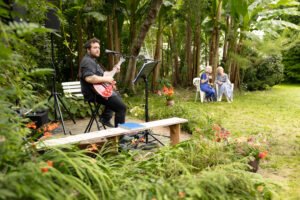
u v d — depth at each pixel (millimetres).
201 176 2107
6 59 1380
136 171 2180
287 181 3111
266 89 11703
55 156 1769
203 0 9438
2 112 1586
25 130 1729
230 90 8391
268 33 10375
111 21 8812
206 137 3299
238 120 6043
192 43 11078
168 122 3783
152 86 9797
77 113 6000
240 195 2121
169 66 11328
